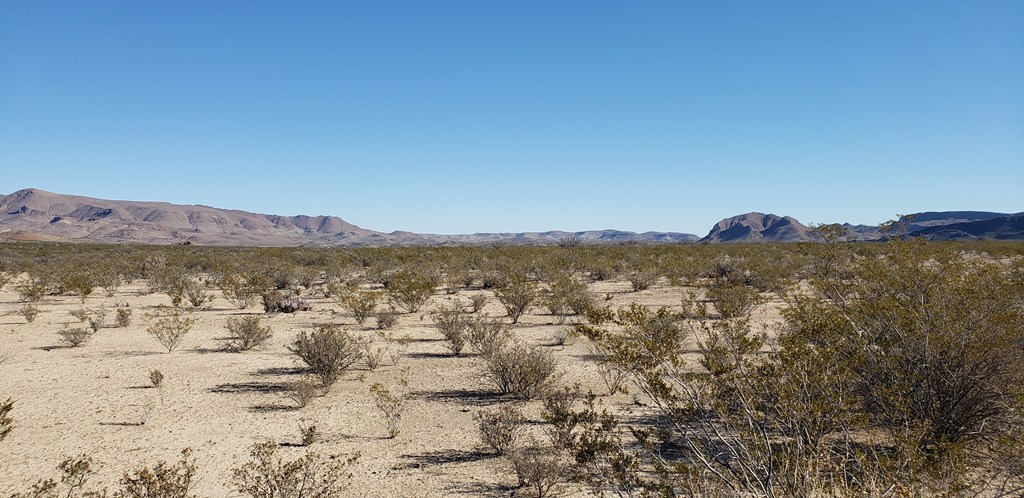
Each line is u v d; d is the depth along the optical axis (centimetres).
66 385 1193
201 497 659
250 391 1152
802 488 416
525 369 1102
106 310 2386
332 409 1030
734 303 1761
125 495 648
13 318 2148
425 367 1363
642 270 3177
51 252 6581
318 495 612
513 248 5853
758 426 465
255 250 7156
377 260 4525
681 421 491
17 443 848
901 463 458
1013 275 838
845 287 841
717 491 472
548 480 669
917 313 698
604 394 1076
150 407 988
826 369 483
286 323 2050
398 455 802
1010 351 641
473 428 921
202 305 2530
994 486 518
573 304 2130
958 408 641
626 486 532
